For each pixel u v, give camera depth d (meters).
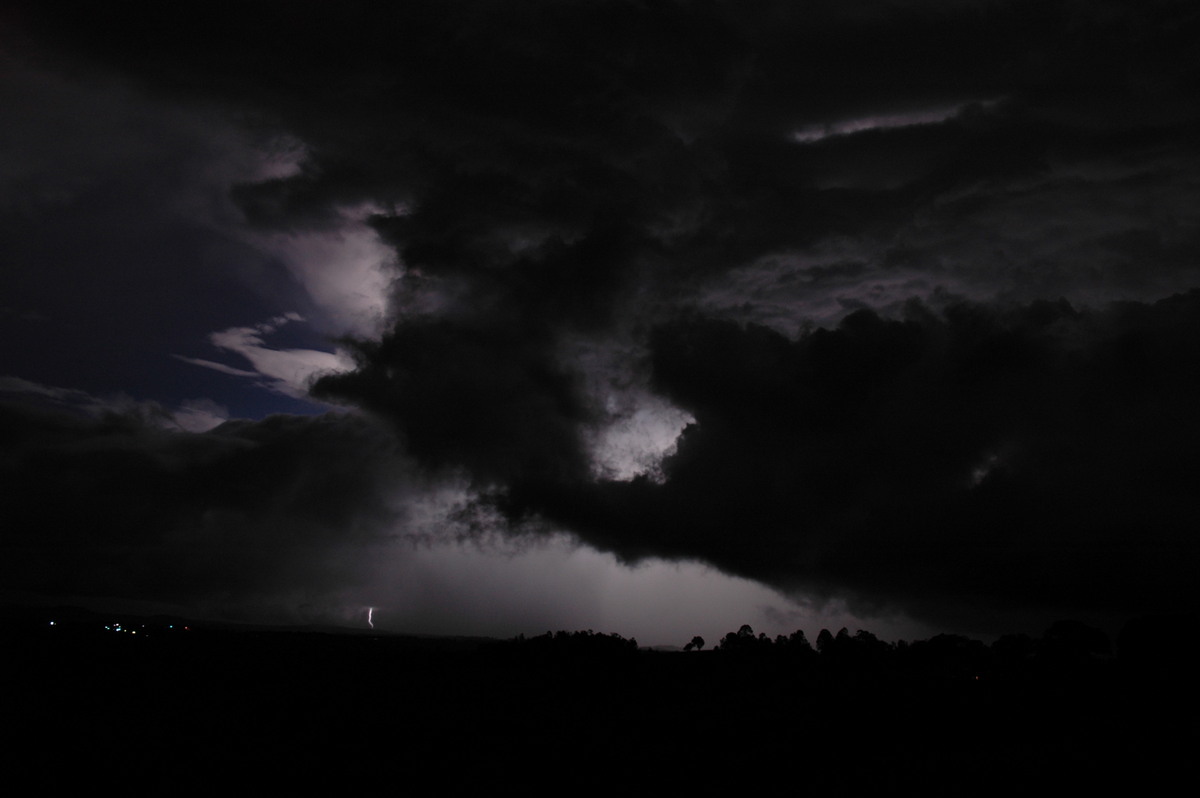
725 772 46.59
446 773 45.69
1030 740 52.59
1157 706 61.19
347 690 70.88
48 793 39.97
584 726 58.28
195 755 46.91
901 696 70.38
